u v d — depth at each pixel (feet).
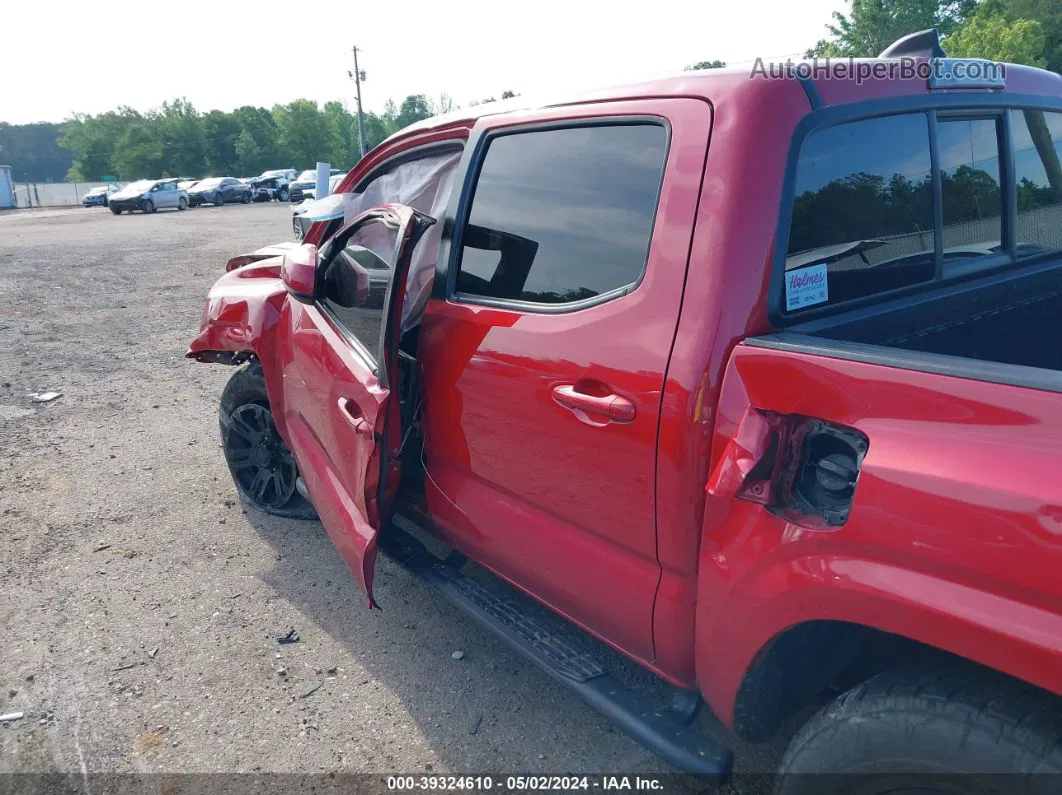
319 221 11.30
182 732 8.86
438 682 9.59
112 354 26.00
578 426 6.91
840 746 5.32
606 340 6.67
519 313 7.68
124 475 15.93
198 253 55.93
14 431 18.61
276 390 11.85
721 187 6.10
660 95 6.84
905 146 7.20
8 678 9.80
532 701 9.25
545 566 7.79
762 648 5.84
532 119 8.11
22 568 12.37
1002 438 4.42
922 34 7.72
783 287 6.23
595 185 7.25
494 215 8.34
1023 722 4.57
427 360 8.77
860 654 6.45
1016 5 142.51
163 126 340.59
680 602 6.48
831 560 5.21
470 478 8.63
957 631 4.57
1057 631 4.18
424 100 431.84
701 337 5.95
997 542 4.35
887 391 4.93
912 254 7.45
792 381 5.41
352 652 10.20
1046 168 8.98
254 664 10.00
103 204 164.96
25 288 39.45
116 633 10.69
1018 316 8.43
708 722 8.53
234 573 12.16
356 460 8.84
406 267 7.95
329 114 396.57
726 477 5.64
